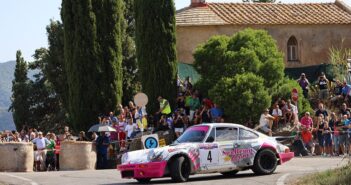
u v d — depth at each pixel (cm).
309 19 5350
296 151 3700
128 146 3691
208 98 4184
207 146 2497
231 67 4244
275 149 2619
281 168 2870
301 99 4191
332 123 3669
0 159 3388
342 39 5303
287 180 2325
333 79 4656
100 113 4591
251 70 4247
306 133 3694
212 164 2498
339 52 4994
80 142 3466
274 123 3997
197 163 2467
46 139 3628
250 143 2581
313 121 3947
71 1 4641
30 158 3428
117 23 4681
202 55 4325
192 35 5088
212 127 2550
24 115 6869
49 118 6862
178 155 2436
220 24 5097
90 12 4606
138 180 2533
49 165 3606
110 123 3869
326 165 2972
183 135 2578
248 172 2773
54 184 2498
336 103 4225
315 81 4838
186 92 4297
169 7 4569
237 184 2278
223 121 3847
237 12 5291
